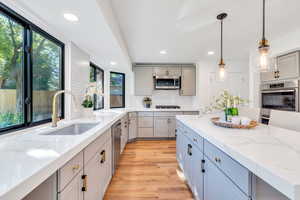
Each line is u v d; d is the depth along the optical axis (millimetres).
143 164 2584
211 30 2285
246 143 974
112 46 2195
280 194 778
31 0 1132
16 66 1332
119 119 2613
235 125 1426
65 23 1501
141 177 2166
